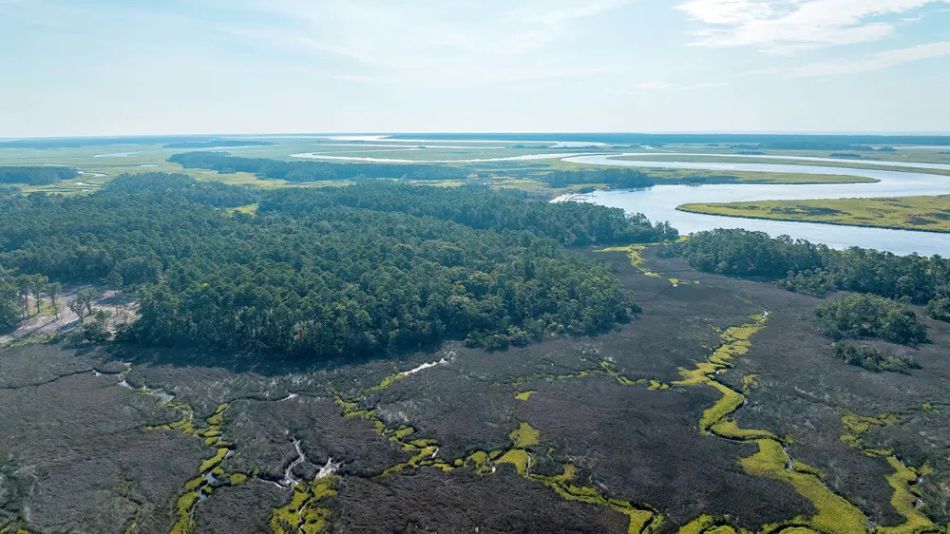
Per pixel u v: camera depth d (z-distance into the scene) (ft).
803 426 254.27
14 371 303.68
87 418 261.65
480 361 319.47
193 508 205.87
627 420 260.01
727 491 212.84
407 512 202.59
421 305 360.07
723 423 257.34
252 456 233.96
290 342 321.73
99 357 321.32
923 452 232.32
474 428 254.27
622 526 196.13
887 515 198.70
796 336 350.84
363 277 382.42
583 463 229.45
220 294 351.05
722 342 343.87
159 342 336.29
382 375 302.66
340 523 197.16
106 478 220.64
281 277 374.63
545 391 287.07
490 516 200.64
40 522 197.47
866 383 290.97
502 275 392.47
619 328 364.58
